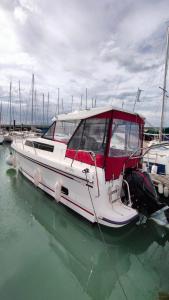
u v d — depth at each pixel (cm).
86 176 324
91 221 333
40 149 502
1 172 693
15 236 329
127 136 392
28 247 304
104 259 297
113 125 344
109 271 274
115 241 333
